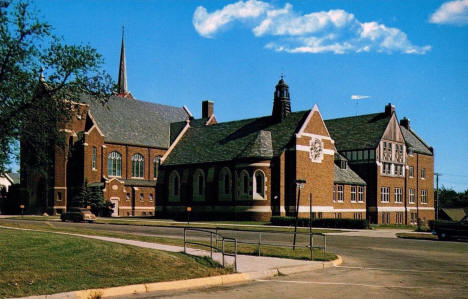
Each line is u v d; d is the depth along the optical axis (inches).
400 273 689.0
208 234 1365.7
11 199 3159.5
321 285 576.4
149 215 3088.1
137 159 3169.3
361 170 2721.5
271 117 2471.7
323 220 1862.7
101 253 661.9
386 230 1770.4
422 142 3304.6
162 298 490.9
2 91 1101.7
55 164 2832.2
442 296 506.3
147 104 3511.3
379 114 2886.3
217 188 2400.3
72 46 1162.6
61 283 511.2
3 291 469.4
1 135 1123.9
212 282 586.6
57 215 2800.2
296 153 2172.7
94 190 2721.5
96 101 3112.7
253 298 491.8
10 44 1086.4
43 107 1163.3
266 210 2178.9
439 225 1401.3
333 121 3053.6
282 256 831.1
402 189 2896.2
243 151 2267.5
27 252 633.6
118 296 500.4
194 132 2839.6
